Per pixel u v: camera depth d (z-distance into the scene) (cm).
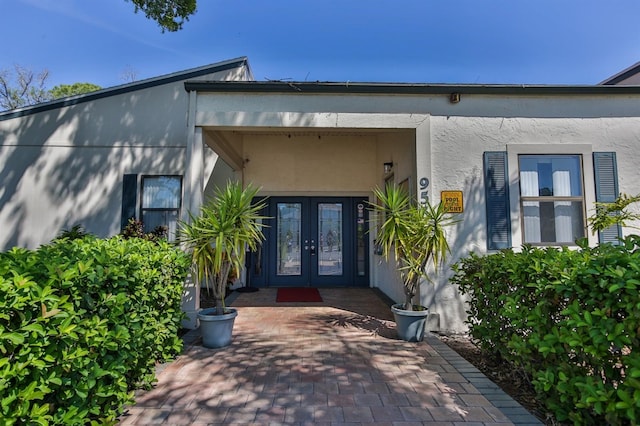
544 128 533
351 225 878
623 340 200
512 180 524
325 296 746
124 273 271
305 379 337
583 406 216
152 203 747
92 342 221
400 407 284
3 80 2166
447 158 524
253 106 523
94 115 751
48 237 729
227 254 415
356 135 860
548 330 265
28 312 177
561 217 532
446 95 532
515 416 269
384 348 423
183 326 504
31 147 738
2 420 165
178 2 672
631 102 540
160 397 301
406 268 450
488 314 367
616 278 205
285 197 877
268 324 531
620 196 504
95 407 230
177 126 759
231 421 264
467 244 513
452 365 371
